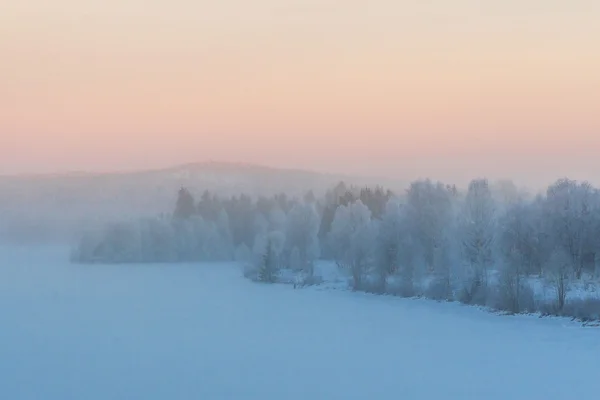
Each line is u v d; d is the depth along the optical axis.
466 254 83.25
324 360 51.81
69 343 59.84
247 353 54.66
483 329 62.69
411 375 46.84
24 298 90.38
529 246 78.19
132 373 48.75
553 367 48.53
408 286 83.75
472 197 88.31
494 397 41.75
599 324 62.25
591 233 76.50
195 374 48.12
